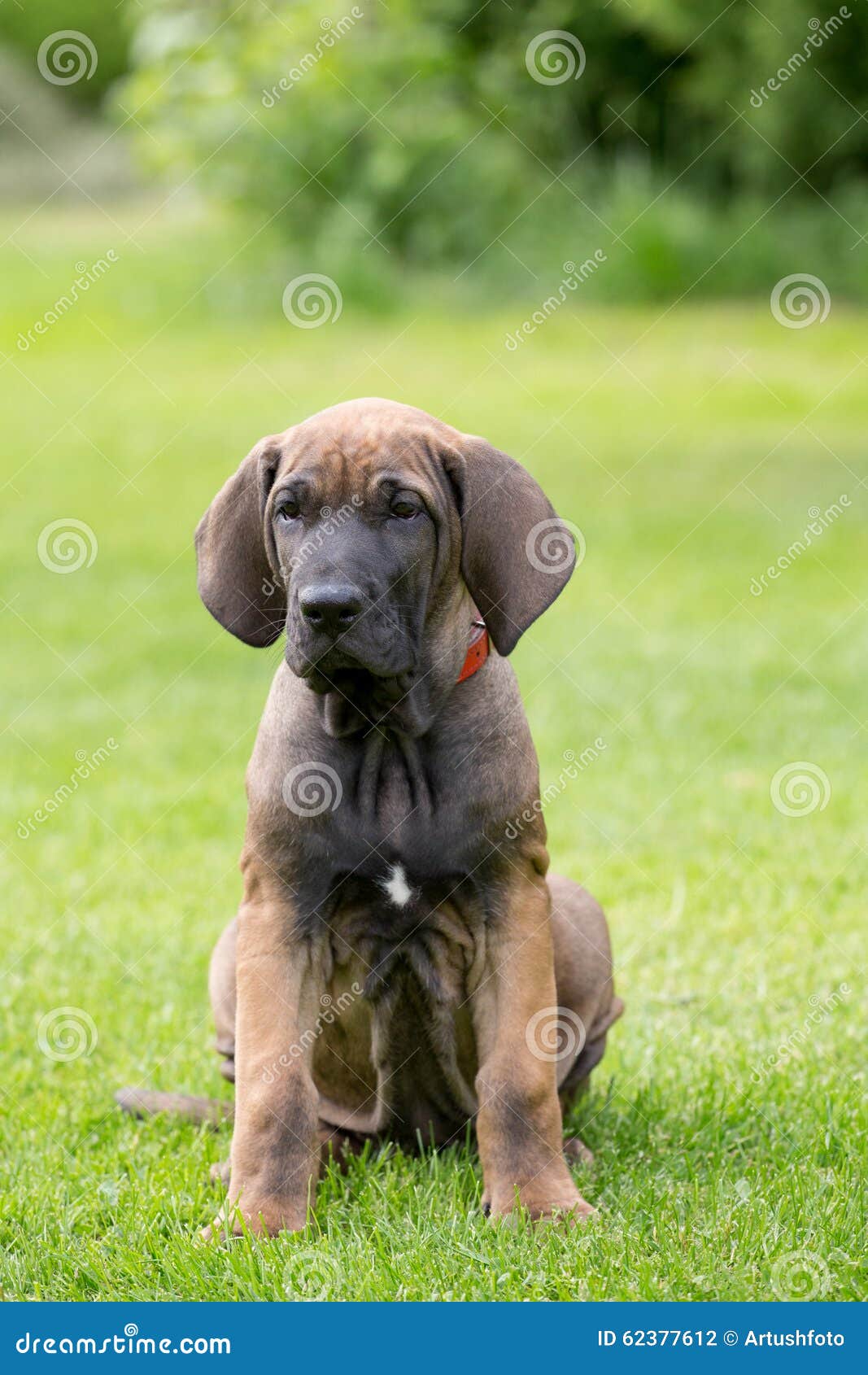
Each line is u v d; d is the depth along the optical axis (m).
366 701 5.32
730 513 17.97
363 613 5.08
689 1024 7.28
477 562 5.47
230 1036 5.98
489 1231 5.07
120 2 52.00
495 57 32.78
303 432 5.48
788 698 12.16
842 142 33.66
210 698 12.72
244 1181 5.21
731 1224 5.10
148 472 20.23
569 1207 5.20
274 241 31.34
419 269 31.17
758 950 8.05
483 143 31.56
